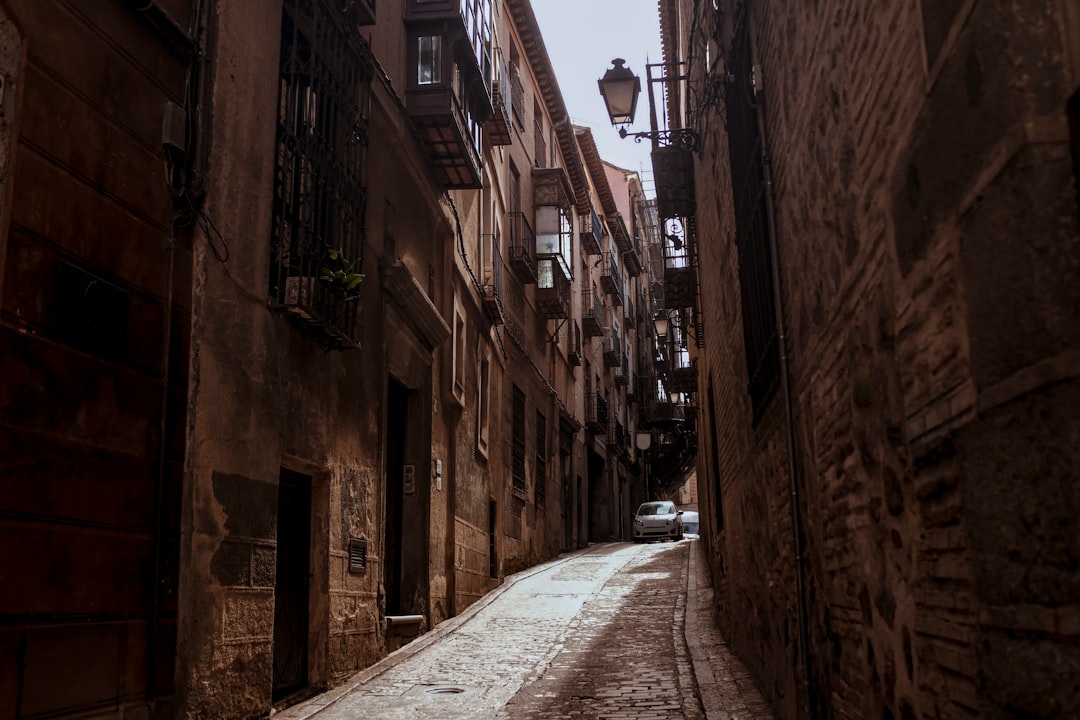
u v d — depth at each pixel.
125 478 5.05
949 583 2.59
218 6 6.15
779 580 6.32
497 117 16.23
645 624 11.85
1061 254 1.80
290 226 7.22
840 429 4.08
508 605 13.66
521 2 20.28
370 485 9.12
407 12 10.83
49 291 4.47
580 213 29.42
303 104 7.62
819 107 4.11
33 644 4.25
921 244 2.66
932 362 2.63
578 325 28.14
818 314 4.43
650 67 10.72
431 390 11.77
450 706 7.29
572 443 26.20
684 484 67.00
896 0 2.81
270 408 6.80
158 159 5.54
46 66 4.54
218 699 5.84
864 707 3.80
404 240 10.68
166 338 5.50
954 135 2.32
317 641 7.78
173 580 5.46
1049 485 1.86
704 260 12.31
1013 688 2.09
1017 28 1.92
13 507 4.16
